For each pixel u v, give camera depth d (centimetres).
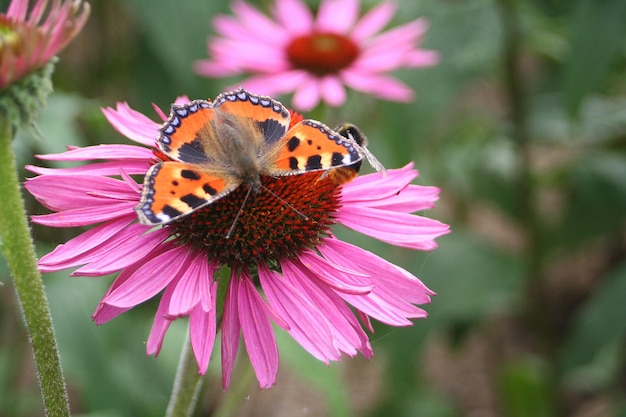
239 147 41
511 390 63
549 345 63
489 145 67
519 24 59
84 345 53
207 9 59
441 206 75
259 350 40
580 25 55
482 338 80
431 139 64
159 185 39
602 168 64
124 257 41
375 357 75
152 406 54
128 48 69
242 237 41
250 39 59
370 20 60
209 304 40
